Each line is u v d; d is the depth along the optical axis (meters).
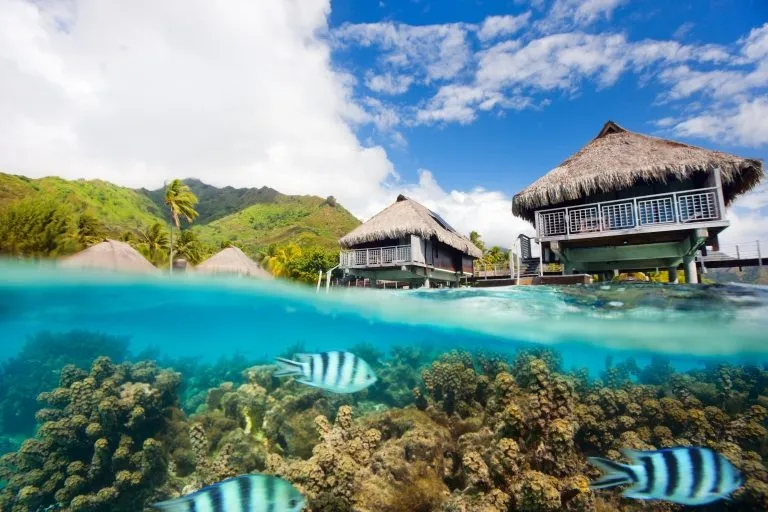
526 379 10.01
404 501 6.21
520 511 4.77
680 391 9.58
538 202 13.64
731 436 7.31
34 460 7.82
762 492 5.28
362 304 14.91
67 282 13.10
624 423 7.74
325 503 5.60
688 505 5.93
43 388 13.66
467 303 12.27
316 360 4.43
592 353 16.56
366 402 11.41
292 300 16.48
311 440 9.16
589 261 14.55
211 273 14.67
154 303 16.64
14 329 18.25
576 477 4.96
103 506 7.29
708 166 11.22
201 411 11.15
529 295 10.91
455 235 25.97
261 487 2.87
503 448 5.53
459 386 9.20
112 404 8.29
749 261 18.84
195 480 7.95
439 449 7.43
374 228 21.41
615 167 12.72
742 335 10.26
